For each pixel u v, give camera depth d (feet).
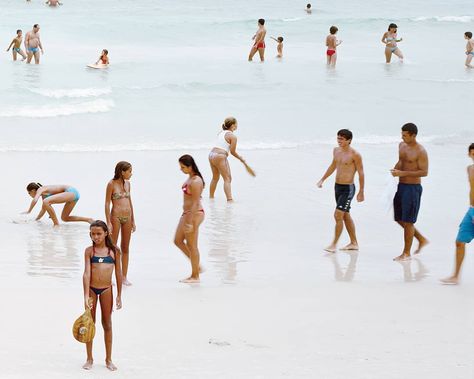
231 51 445.78
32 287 125.70
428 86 351.87
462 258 134.31
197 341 102.83
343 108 307.78
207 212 182.60
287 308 118.42
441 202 195.83
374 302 122.52
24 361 93.20
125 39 478.18
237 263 145.07
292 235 166.71
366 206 191.11
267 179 214.90
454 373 92.27
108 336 92.89
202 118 283.38
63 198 165.37
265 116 290.76
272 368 92.84
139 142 250.16
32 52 375.45
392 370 92.94
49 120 271.90
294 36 501.97
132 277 134.72
